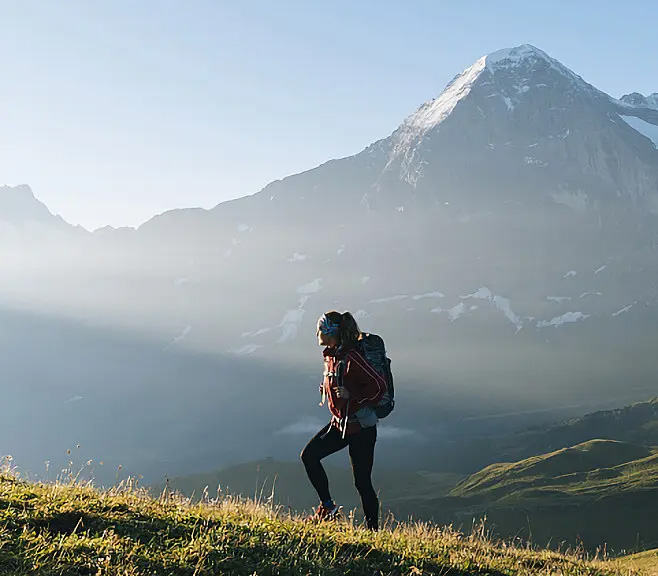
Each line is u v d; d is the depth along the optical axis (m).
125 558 5.94
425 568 6.85
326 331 7.64
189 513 7.00
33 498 6.72
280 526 7.05
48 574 5.62
